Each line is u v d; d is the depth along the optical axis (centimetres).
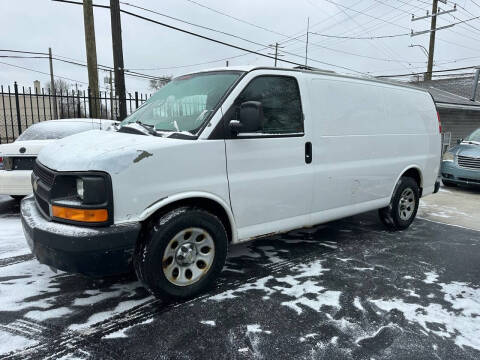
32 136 581
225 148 321
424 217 652
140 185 277
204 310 303
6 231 494
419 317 301
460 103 1420
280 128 364
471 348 261
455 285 364
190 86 370
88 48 1084
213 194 316
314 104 394
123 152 274
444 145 1452
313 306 314
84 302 312
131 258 278
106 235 264
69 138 348
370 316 300
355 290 346
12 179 527
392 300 329
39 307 302
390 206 520
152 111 374
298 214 389
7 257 407
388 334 275
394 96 500
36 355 241
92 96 1091
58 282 349
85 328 273
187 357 243
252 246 466
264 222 360
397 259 430
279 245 472
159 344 256
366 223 590
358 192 452
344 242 489
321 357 246
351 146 434
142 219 280
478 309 318
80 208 265
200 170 308
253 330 276
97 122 632
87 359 238
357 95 444
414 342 266
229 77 348
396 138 500
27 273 368
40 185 306
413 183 541
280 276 374
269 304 315
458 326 290
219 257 329
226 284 352
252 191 343
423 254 449
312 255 437
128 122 378
